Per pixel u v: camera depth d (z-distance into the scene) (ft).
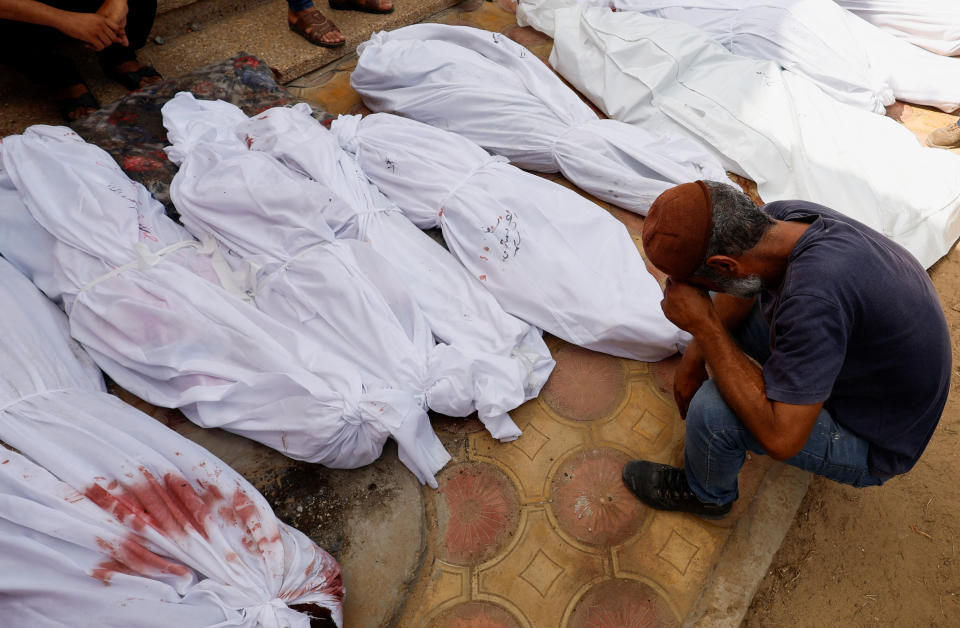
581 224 7.73
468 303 7.30
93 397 5.88
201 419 6.36
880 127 9.57
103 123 8.77
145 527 4.75
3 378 5.78
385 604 5.60
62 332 6.72
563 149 9.26
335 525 5.99
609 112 10.55
